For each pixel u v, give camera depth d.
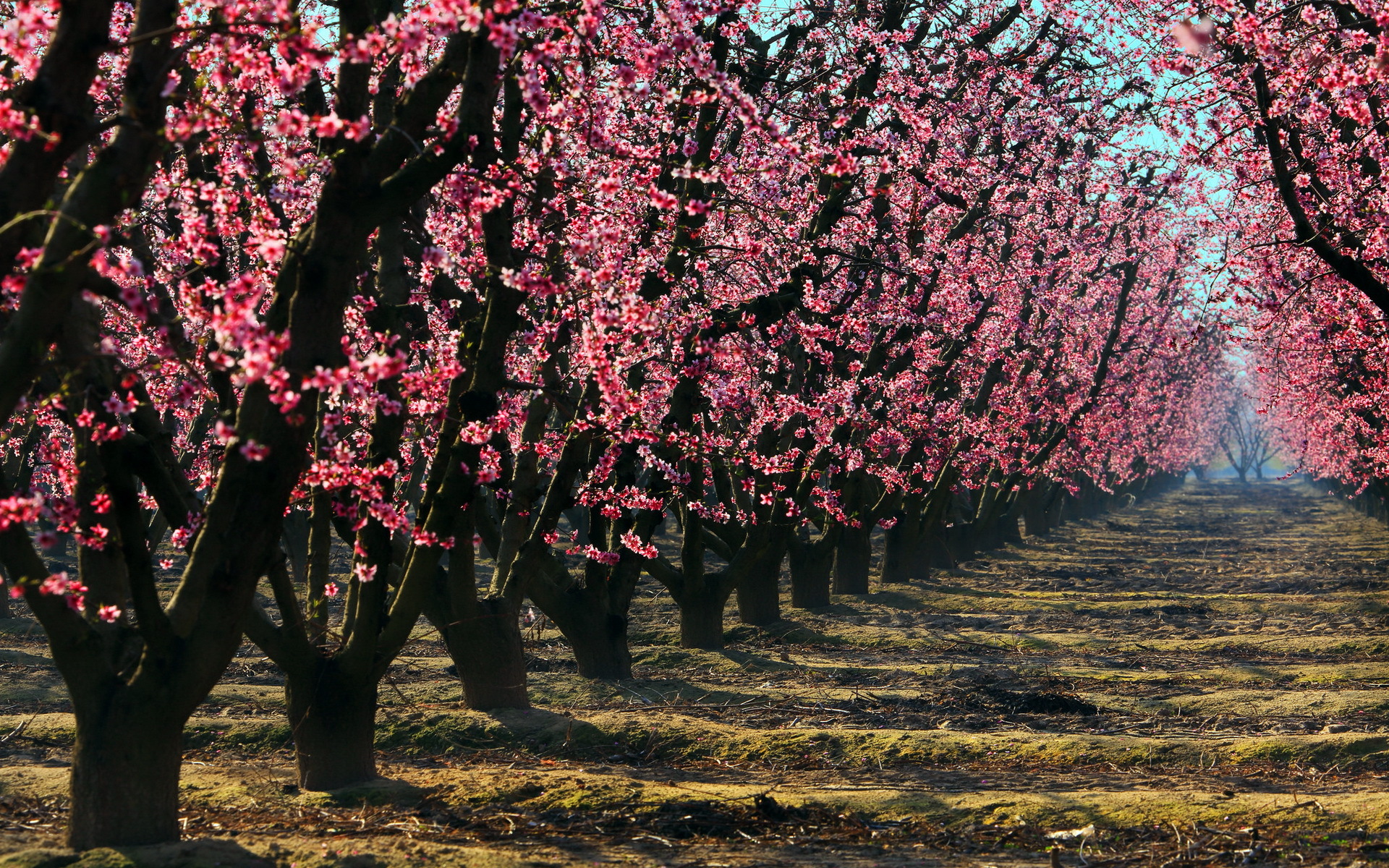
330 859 8.83
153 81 7.53
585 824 10.53
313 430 9.11
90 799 8.73
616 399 9.23
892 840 10.30
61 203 7.79
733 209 17.03
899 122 22.20
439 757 13.63
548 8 10.74
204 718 14.84
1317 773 12.71
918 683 18.94
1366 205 16.59
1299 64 13.97
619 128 13.62
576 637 18.55
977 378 35.66
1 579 23.08
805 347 19.44
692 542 21.70
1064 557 46.22
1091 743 13.96
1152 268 41.84
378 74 11.16
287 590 11.30
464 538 14.41
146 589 8.73
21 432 19.08
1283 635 24.11
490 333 11.41
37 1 7.23
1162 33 17.45
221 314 6.81
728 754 13.83
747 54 19.67
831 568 28.94
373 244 14.14
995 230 31.30
